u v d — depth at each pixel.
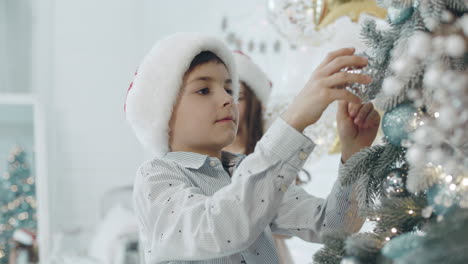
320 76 0.61
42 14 3.65
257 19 2.20
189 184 0.73
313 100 0.60
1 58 3.58
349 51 0.63
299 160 0.61
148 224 0.71
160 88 0.78
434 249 0.45
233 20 2.43
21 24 3.63
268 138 0.62
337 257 0.56
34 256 3.38
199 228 0.62
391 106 0.56
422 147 0.51
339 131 0.74
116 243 2.48
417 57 0.52
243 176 0.61
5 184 3.44
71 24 3.74
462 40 0.50
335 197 0.73
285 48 1.95
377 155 0.62
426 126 0.51
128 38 3.86
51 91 3.65
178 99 0.78
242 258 0.72
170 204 0.68
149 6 3.71
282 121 0.61
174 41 0.80
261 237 0.75
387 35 0.60
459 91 0.48
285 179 0.61
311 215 0.77
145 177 0.73
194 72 0.78
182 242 0.65
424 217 0.54
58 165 3.61
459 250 0.43
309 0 1.17
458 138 0.49
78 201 3.64
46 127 3.55
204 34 0.83
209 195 0.74
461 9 0.52
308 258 1.40
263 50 2.14
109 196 3.44
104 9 3.82
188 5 3.05
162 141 0.79
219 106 0.76
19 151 3.49
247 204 0.60
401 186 0.57
